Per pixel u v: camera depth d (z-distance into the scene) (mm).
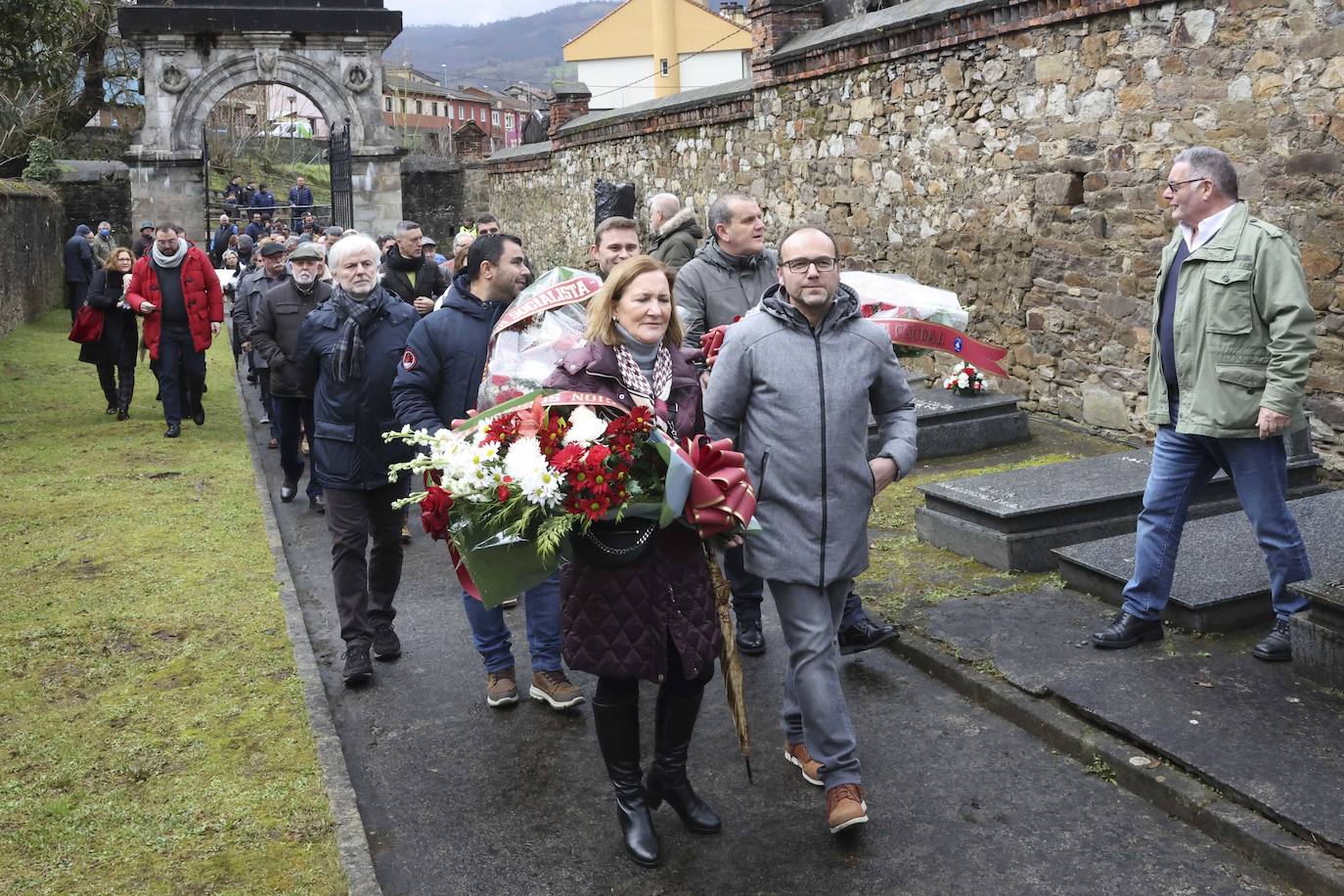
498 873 3719
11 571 6641
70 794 4066
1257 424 4488
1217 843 3684
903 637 5281
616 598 3525
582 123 20500
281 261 10297
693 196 16281
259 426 11641
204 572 6609
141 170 27172
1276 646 4668
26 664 5266
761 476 3928
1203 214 4594
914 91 10961
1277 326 4363
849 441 3926
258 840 3773
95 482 8828
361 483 5203
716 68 51781
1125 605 4977
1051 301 9516
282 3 28438
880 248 11781
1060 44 9070
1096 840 3748
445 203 31750
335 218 28594
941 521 6512
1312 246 7188
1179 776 3922
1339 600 4320
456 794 4242
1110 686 4539
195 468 9359
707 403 4027
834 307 4004
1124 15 8430
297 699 4863
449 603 6348
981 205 10211
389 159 28891
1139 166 8461
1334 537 5430
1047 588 5758
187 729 4594
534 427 3525
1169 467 4809
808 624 3904
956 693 4887
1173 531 4820
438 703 5043
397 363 5227
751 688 5043
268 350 8297
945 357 10711
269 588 6324
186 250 10586
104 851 3705
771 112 13727
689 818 3887
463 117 85312
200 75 27516
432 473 3840
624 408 3588
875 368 4035
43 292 20391
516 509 3477
